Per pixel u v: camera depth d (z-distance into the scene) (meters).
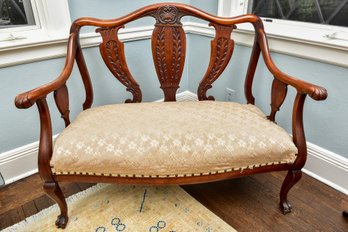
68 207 1.19
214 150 0.92
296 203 1.24
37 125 1.37
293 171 1.04
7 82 1.19
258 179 1.40
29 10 1.24
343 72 1.14
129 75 1.27
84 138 0.92
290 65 1.32
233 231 1.09
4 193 1.29
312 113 1.32
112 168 0.91
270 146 0.95
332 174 1.32
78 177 0.95
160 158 0.90
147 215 1.16
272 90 1.11
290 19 1.41
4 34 1.19
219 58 1.26
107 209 1.19
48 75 1.31
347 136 1.22
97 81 1.50
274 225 1.13
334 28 1.23
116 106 1.19
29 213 1.18
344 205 1.23
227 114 1.10
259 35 1.20
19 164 1.36
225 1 1.49
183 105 1.20
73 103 1.45
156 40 1.22
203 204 1.24
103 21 1.15
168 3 1.17
